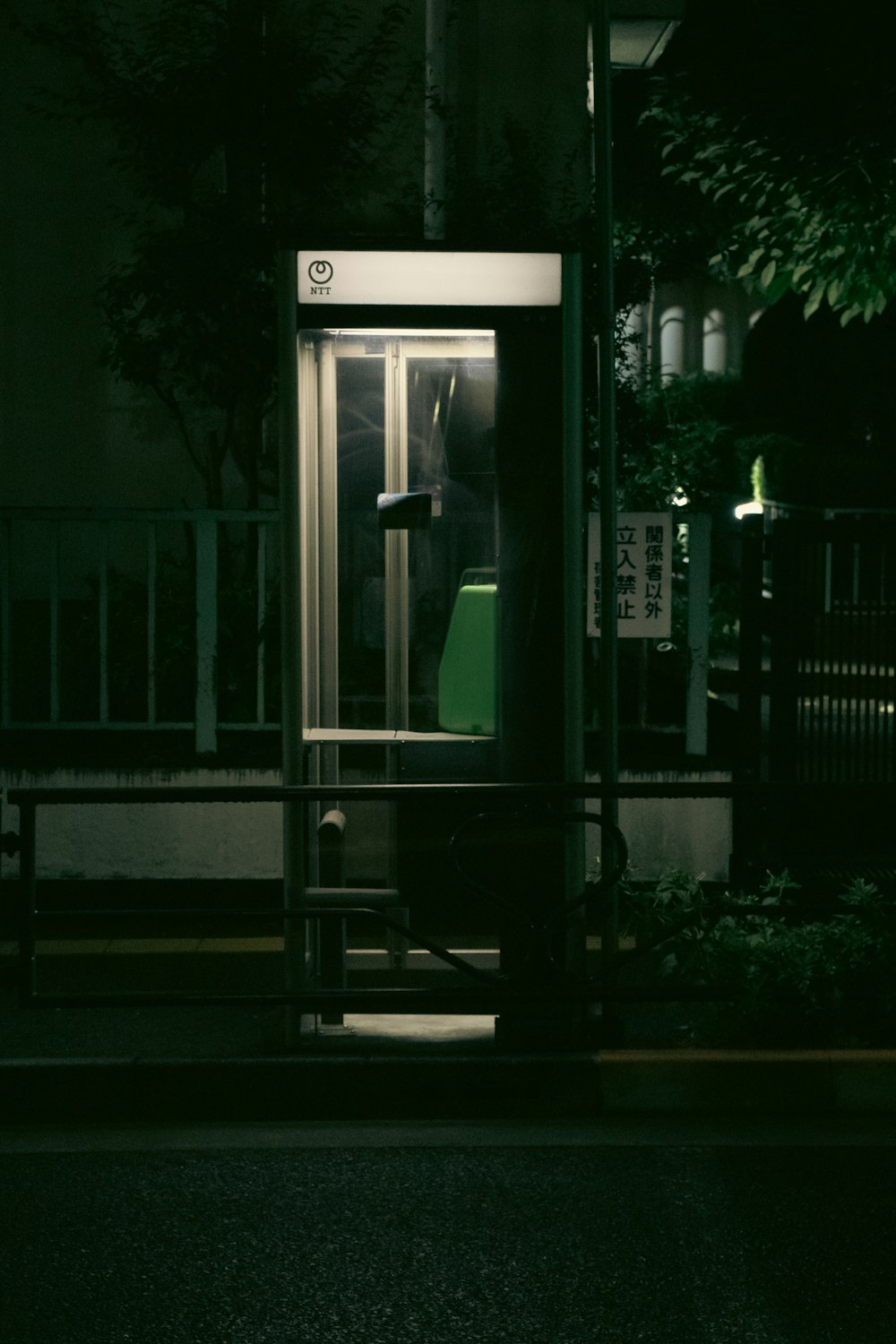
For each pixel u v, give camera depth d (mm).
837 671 7988
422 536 6074
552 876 5703
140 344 8875
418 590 6109
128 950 7289
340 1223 4453
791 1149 5043
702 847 7859
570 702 5668
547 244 5523
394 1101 5445
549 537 5637
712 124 11328
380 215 9008
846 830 8016
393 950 6320
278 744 8133
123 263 9383
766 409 22891
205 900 7789
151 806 7754
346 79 8750
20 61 9695
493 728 6098
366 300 5547
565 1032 5617
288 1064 5430
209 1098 5438
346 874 6227
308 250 5531
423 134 9031
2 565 8047
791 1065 5438
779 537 7969
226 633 8484
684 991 5555
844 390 21969
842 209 10789
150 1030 6035
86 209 9805
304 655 6047
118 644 8656
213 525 7879
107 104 8867
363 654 6152
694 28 11352
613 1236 4355
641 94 14172
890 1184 4734
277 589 8891
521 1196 4648
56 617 7945
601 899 5828
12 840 5539
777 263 11883
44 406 9914
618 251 9492
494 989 5539
